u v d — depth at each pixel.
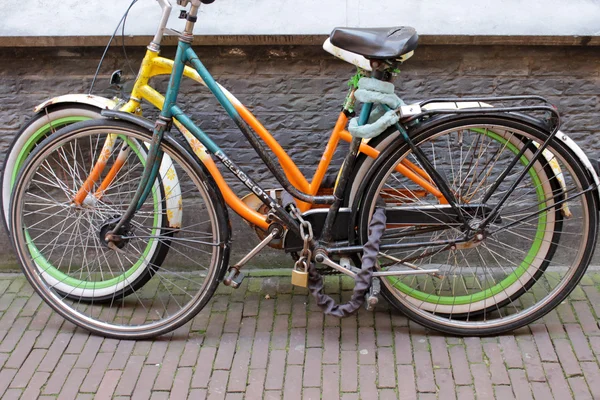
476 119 2.82
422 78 3.30
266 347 3.06
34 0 3.30
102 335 3.14
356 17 3.17
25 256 3.17
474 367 2.93
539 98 2.83
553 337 3.09
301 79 3.30
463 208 3.00
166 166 3.17
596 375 2.86
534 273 3.20
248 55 3.25
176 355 3.02
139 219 3.49
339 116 3.09
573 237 3.57
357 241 3.03
